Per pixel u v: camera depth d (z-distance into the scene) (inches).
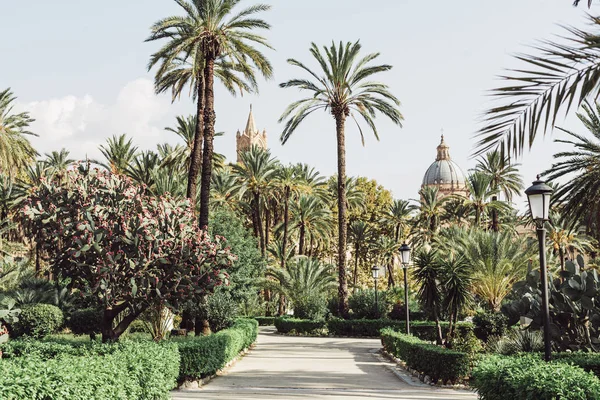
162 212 648.4
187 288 637.3
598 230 666.2
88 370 289.4
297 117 1338.6
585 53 282.4
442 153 4584.2
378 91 1353.3
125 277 617.0
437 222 2332.7
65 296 1065.5
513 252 1432.1
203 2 920.9
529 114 303.4
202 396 476.1
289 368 740.0
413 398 468.1
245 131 4857.3
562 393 252.2
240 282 1432.1
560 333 597.0
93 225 606.2
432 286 887.7
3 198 1743.4
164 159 1642.5
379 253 2682.1
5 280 1143.6
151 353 405.4
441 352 576.4
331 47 1338.6
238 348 823.1
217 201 1787.6
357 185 2930.6
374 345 1186.0
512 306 651.5
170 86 1083.3
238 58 944.3
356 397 471.2
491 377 316.5
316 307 1604.3
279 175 1958.7
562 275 610.9
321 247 2736.2
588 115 804.6
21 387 230.1
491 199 2082.9
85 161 666.8
